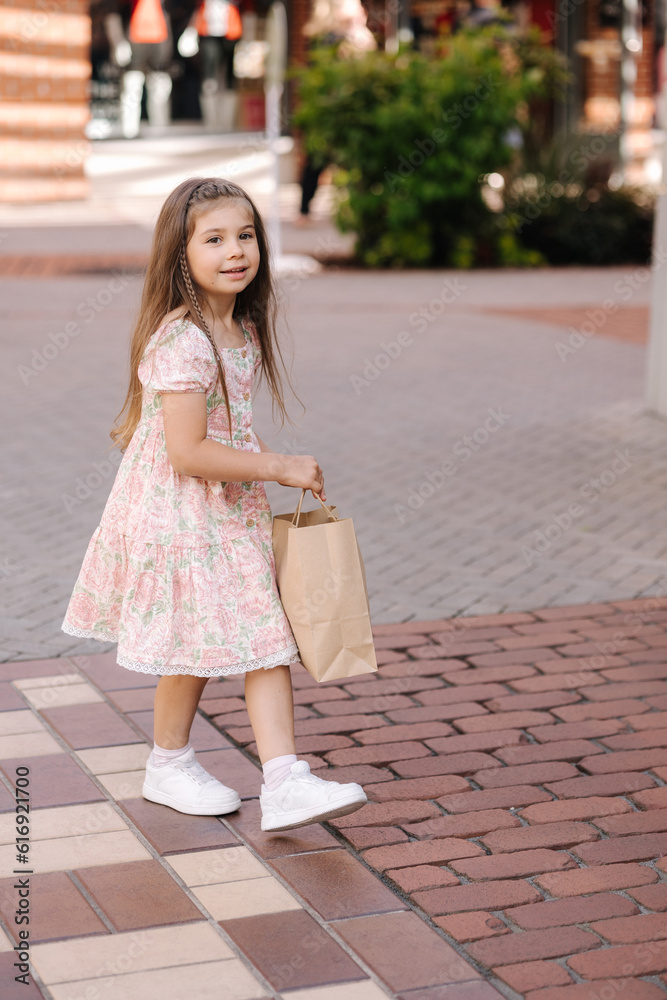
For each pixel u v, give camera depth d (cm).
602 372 945
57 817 316
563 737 371
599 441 740
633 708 392
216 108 2033
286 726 300
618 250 1559
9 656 423
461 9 1962
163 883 285
